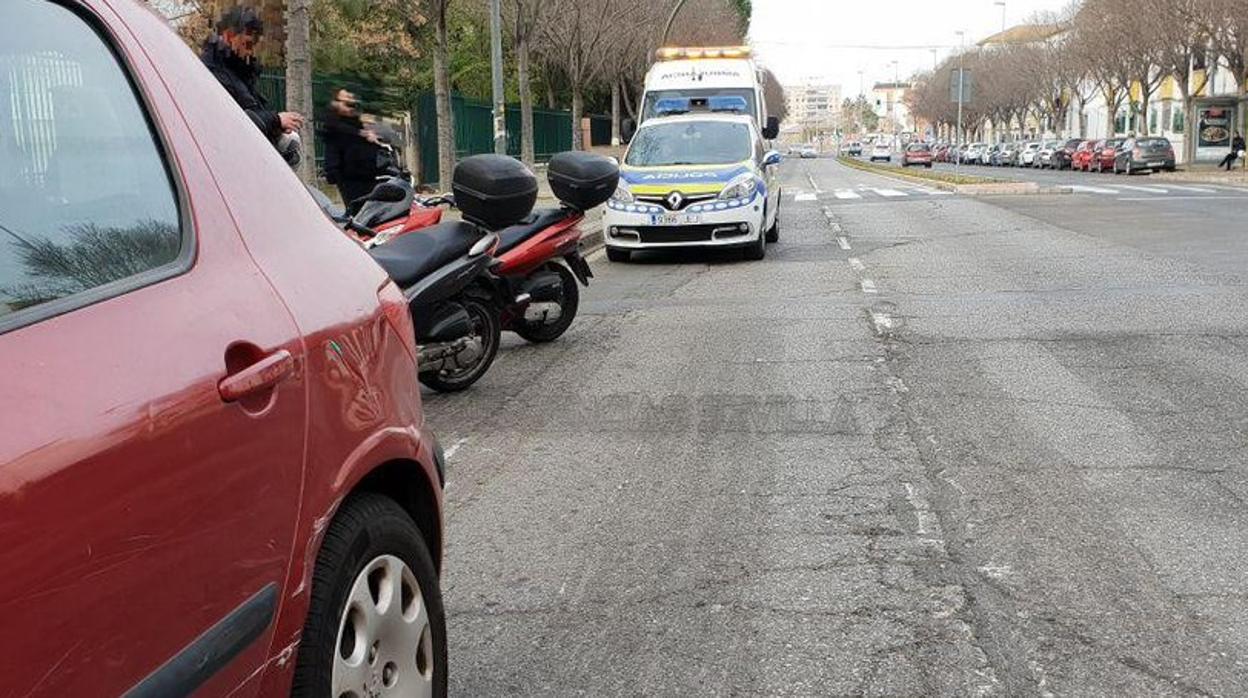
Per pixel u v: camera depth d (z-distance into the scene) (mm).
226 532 2188
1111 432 6410
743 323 10352
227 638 2166
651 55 45719
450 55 43219
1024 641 3936
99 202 2295
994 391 7445
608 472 5965
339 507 2617
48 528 1797
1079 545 4770
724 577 4555
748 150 16047
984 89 92875
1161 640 3914
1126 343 8828
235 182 2719
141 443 2008
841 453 6172
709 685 3695
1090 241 16344
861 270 13898
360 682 2656
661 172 15508
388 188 7754
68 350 1987
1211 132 53188
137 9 2719
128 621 1936
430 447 3230
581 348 9391
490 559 4809
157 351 2145
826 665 3805
